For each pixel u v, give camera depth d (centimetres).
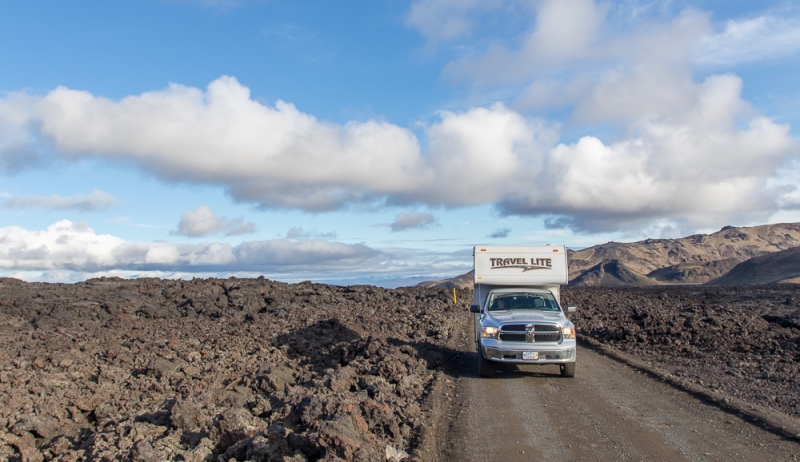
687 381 1138
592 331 1988
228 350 1518
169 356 1399
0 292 2684
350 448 636
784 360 1293
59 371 1237
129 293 2748
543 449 753
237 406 913
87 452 746
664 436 793
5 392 1031
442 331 1919
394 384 1142
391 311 2627
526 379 1244
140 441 704
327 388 1056
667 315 2045
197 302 2559
